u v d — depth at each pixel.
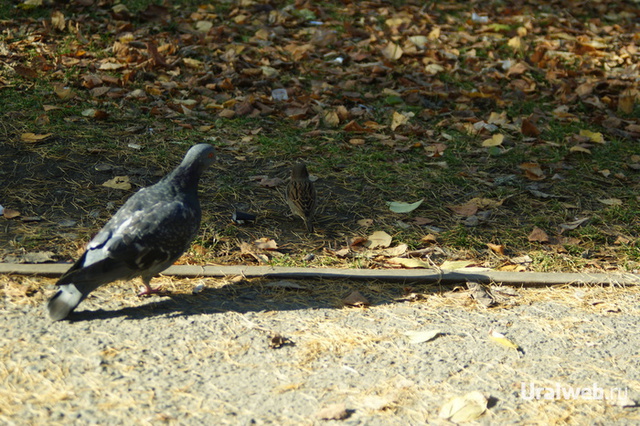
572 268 6.54
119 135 8.54
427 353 5.08
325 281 6.14
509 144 9.29
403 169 8.40
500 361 5.02
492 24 13.35
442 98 10.44
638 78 11.63
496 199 7.84
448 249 6.81
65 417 4.14
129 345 4.96
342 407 4.35
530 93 10.91
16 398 4.29
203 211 7.18
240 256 6.49
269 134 9.02
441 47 12.13
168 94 9.66
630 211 7.65
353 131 9.28
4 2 11.64
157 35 11.30
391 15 13.34
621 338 5.39
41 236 6.46
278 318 5.48
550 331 5.47
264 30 11.79
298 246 6.74
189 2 12.80
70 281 5.00
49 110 8.80
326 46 11.79
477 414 4.36
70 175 7.59
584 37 13.16
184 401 4.38
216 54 10.88
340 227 7.16
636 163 8.89
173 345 5.00
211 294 5.82
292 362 4.88
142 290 5.80
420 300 5.93
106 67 9.96
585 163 8.86
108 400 4.33
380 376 4.77
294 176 7.23
